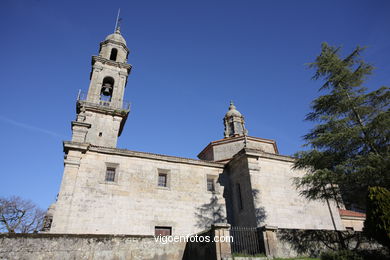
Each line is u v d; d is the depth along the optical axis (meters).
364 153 13.84
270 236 13.48
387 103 14.45
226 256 12.04
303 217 20.61
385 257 10.84
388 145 13.22
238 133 33.00
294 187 21.48
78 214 17.47
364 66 16.06
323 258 12.34
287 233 14.08
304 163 15.70
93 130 25.41
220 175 23.39
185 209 20.53
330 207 22.16
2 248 11.31
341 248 13.98
